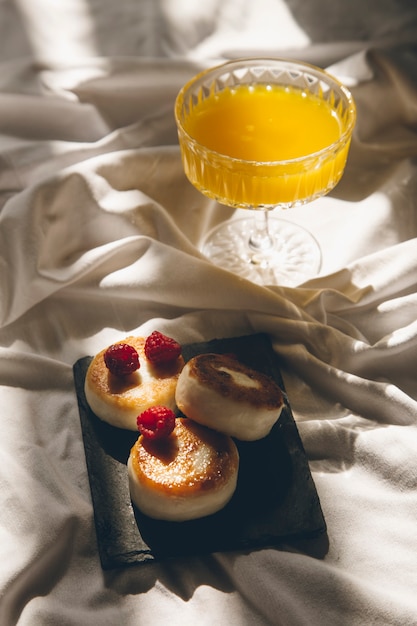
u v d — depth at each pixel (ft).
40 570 2.10
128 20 2.97
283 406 2.28
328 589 2.03
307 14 2.95
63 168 2.72
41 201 2.56
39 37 2.94
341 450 2.27
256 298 2.44
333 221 2.70
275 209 2.57
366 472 2.24
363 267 2.52
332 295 2.47
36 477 2.19
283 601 2.03
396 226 2.62
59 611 2.05
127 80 2.80
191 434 2.14
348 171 2.77
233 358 2.26
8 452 2.24
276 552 2.08
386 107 2.81
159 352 2.23
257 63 2.53
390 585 2.08
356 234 2.62
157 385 2.22
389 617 2.01
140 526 2.10
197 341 2.44
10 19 2.97
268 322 2.43
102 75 2.78
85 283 2.51
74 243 2.60
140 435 2.21
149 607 2.06
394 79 2.78
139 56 2.91
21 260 2.49
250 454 2.20
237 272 2.61
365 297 2.47
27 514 2.13
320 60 2.89
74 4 3.00
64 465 2.25
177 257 2.48
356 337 2.47
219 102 2.52
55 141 2.76
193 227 2.70
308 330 2.42
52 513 2.13
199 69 2.81
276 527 2.10
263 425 2.18
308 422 2.29
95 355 2.39
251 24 2.94
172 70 2.80
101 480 2.17
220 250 2.66
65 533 2.13
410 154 2.80
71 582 2.10
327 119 2.48
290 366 2.41
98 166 2.61
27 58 2.83
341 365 2.42
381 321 2.49
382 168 2.78
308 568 2.05
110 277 2.49
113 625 2.03
